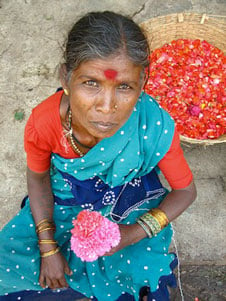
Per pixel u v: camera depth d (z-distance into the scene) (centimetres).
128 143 153
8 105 279
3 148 266
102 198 173
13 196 252
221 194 253
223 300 222
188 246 237
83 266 176
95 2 319
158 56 282
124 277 172
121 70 121
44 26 307
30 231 177
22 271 169
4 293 178
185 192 171
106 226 142
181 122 262
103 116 128
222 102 273
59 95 154
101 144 151
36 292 184
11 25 306
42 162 169
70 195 177
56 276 168
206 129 262
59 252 170
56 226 179
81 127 149
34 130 157
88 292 175
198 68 282
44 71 291
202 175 259
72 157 164
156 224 165
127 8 319
